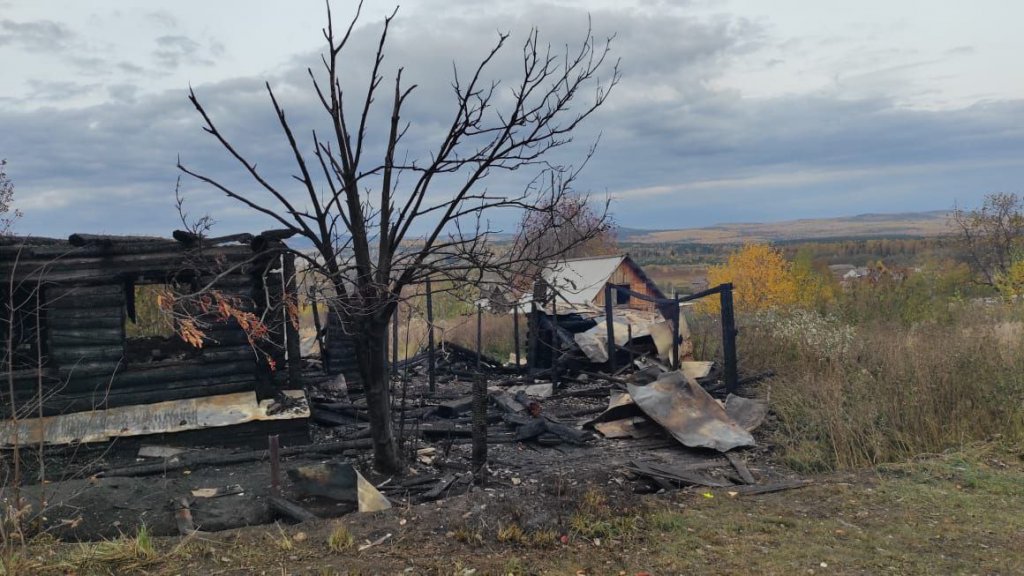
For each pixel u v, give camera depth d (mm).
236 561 5191
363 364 7488
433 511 6133
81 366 8898
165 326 13969
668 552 5371
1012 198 34250
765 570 5059
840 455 8141
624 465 7758
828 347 12867
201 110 5914
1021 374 9188
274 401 9523
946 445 8383
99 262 8922
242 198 6410
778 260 42344
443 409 11359
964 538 5676
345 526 5883
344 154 6438
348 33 6203
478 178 6723
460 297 7070
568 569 5055
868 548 5477
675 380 10195
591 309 16656
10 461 8070
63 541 5828
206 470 8125
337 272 6594
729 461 8539
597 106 6949
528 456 9078
